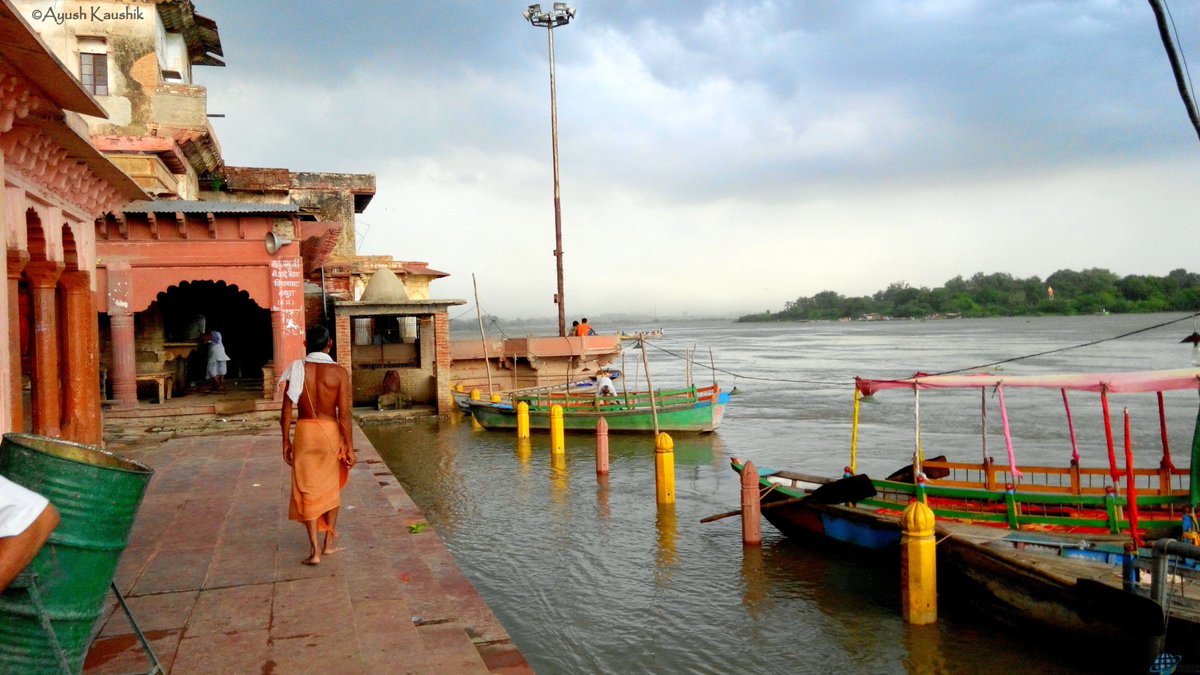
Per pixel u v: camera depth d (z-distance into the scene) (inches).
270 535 289.6
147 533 291.9
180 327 957.8
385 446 818.8
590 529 492.4
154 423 638.5
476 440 849.5
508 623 348.5
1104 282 5393.7
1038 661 308.7
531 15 1286.9
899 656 314.8
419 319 1049.5
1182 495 360.8
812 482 465.7
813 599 373.4
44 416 356.5
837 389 1402.6
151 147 769.6
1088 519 367.2
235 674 173.8
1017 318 7455.7
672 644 327.0
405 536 293.6
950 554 355.9
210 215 665.6
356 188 1298.0
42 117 289.9
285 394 255.4
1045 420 943.0
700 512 533.6
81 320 410.9
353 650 187.8
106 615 209.0
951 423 933.8
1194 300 4163.4
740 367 2118.6
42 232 346.3
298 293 695.1
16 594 126.9
